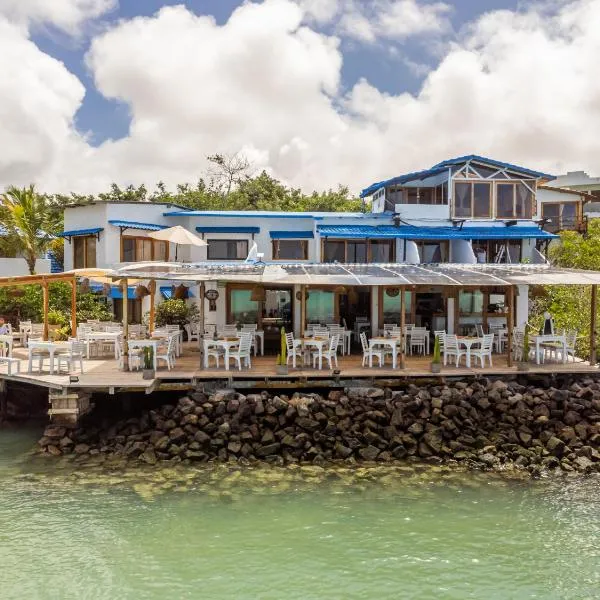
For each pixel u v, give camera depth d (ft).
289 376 65.41
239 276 69.36
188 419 59.16
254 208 179.83
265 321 87.35
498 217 109.40
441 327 89.45
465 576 37.32
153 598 34.47
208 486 50.90
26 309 106.52
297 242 109.60
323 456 57.21
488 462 56.49
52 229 130.21
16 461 56.80
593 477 54.24
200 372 67.41
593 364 74.23
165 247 112.88
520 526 44.32
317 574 37.32
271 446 57.36
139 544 40.78
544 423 60.95
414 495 49.65
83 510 46.03
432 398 62.54
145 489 50.16
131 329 82.89
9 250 130.21
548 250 119.75
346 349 83.20
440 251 106.01
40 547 40.27
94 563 38.24
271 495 49.26
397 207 107.96
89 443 60.23
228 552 39.86
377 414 60.80
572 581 36.94
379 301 88.17
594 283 70.90
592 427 60.75
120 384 60.59
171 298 100.94
